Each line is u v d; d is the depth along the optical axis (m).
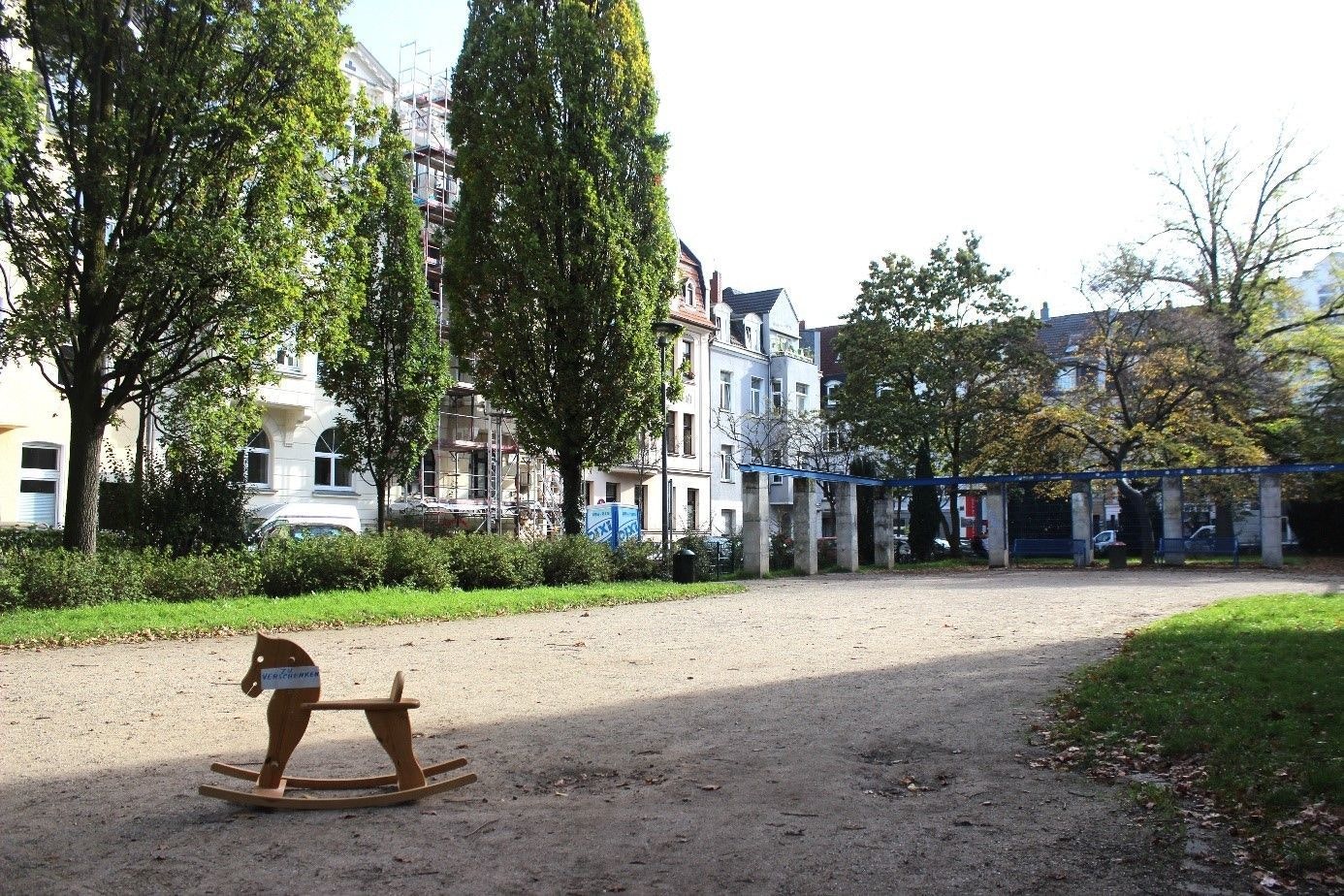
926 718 8.42
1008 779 6.56
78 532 17.73
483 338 26.84
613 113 26.70
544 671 11.20
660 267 27.47
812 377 61.38
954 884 4.74
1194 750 6.90
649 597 22.05
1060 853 5.16
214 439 20.61
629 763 6.98
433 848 5.21
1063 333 50.78
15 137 14.98
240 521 21.97
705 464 51.91
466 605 18.25
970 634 14.52
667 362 28.61
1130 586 25.31
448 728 8.12
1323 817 5.39
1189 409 36.06
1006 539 37.97
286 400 31.95
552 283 25.53
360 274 21.11
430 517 35.62
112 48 17.94
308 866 4.94
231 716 8.62
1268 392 36.34
